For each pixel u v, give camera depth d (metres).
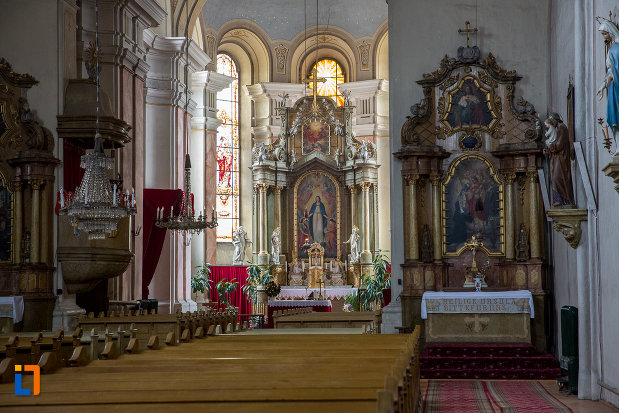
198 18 27.34
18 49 14.92
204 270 26.11
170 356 7.43
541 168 16.09
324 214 30.38
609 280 10.39
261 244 29.69
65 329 14.42
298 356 7.54
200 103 26.66
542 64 16.47
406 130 16.45
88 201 12.71
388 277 27.75
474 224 16.42
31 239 14.38
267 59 32.09
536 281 15.77
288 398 4.69
